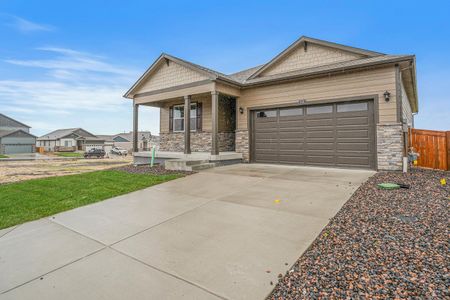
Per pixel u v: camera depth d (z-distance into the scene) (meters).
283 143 10.39
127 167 10.67
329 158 9.28
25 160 25.66
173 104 14.03
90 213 4.58
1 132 42.12
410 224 3.39
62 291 2.30
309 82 9.62
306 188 5.88
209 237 3.37
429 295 1.98
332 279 2.28
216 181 7.00
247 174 7.96
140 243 3.27
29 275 2.58
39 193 6.20
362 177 7.02
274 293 2.17
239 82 10.80
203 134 12.72
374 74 8.35
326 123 9.36
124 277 2.50
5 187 7.08
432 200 4.41
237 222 3.89
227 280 2.38
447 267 2.35
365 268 2.41
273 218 3.99
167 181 7.20
